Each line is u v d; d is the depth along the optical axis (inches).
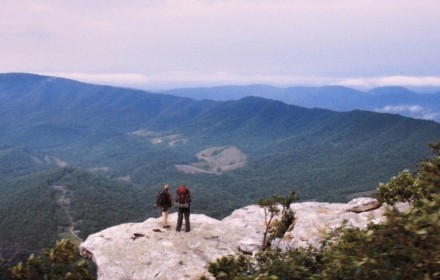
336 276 262.1
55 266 353.1
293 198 922.7
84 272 353.7
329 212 1075.3
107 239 876.6
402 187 805.2
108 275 749.3
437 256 228.7
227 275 363.3
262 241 894.4
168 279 735.7
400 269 239.5
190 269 764.6
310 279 275.1
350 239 304.2
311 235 903.7
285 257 357.4
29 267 342.0
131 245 844.0
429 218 242.7
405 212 259.9
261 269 306.2
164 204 919.7
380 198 847.1
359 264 245.4
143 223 967.6
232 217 1136.2
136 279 741.9
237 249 848.9
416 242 248.2
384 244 258.8
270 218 1007.6
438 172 754.8
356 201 1104.2
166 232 900.0
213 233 912.3
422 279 231.9
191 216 1037.8
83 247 855.1
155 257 800.9
